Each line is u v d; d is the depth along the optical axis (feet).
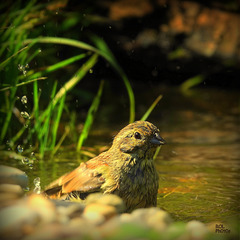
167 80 67.15
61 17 47.78
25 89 40.47
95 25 61.05
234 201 25.81
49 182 28.27
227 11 65.00
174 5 64.59
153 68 65.72
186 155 36.65
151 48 63.98
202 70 65.57
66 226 14.55
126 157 24.16
